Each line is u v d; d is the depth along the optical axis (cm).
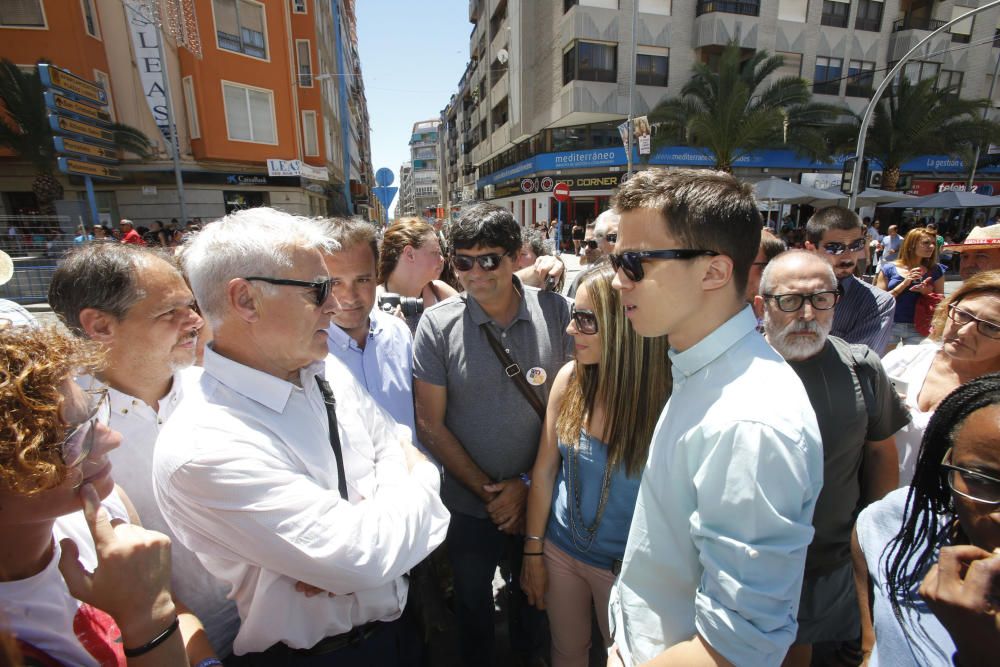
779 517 85
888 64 2286
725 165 1872
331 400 138
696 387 102
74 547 90
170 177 1581
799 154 2008
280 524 105
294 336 117
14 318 141
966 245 306
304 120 2028
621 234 103
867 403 165
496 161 3497
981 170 2517
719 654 87
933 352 207
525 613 211
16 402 74
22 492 75
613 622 128
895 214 2306
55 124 975
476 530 200
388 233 283
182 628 118
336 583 110
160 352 141
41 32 1332
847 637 176
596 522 163
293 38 1970
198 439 106
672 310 100
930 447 89
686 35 2075
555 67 2183
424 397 202
